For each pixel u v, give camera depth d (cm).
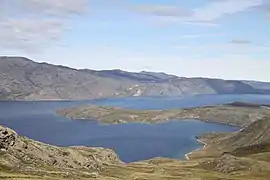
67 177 10962
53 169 12438
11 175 9588
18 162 12012
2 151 12250
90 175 12431
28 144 14062
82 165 15812
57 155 15100
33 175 10319
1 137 12788
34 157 13312
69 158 15425
